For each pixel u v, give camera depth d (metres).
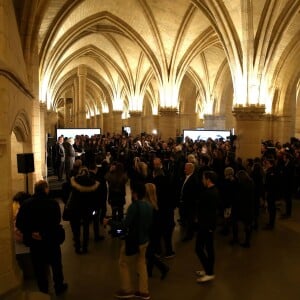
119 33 20.80
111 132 35.03
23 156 6.33
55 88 32.56
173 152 11.45
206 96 25.89
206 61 24.55
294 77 21.28
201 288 5.31
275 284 5.48
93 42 24.17
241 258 6.55
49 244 4.63
